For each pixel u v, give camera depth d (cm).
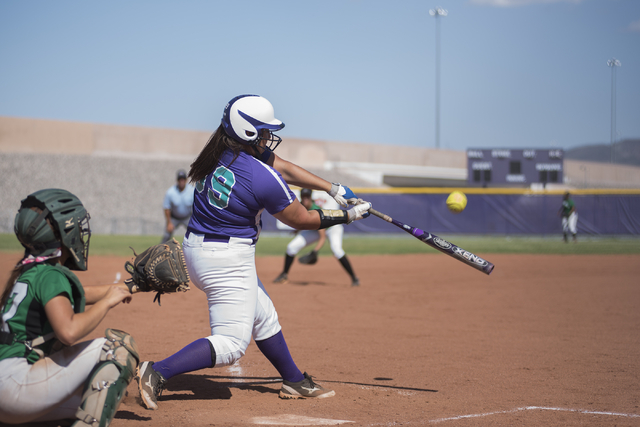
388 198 3947
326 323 1018
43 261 382
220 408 528
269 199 510
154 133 6284
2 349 374
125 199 5253
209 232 514
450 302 1280
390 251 2741
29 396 370
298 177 564
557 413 525
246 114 506
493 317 1095
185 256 526
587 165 7738
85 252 405
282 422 485
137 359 414
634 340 889
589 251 2752
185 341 819
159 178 5762
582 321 1055
